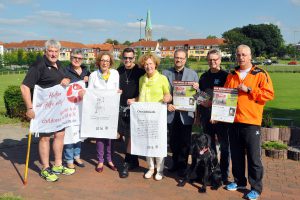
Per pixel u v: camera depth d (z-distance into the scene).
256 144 5.56
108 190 5.99
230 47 115.94
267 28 128.25
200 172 6.14
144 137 6.43
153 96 6.37
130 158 6.88
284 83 35.50
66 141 6.73
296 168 7.25
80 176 6.64
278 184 6.34
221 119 5.68
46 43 6.04
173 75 6.56
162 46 134.88
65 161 7.31
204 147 5.88
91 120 6.77
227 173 6.33
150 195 5.80
